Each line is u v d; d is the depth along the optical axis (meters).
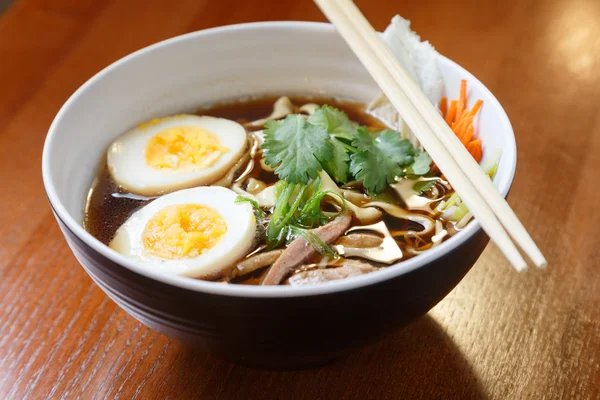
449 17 0.51
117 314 0.36
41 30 0.49
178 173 0.38
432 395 0.33
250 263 0.34
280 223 0.34
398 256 0.34
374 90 0.41
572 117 0.44
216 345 0.30
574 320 0.36
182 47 0.39
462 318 0.36
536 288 0.37
